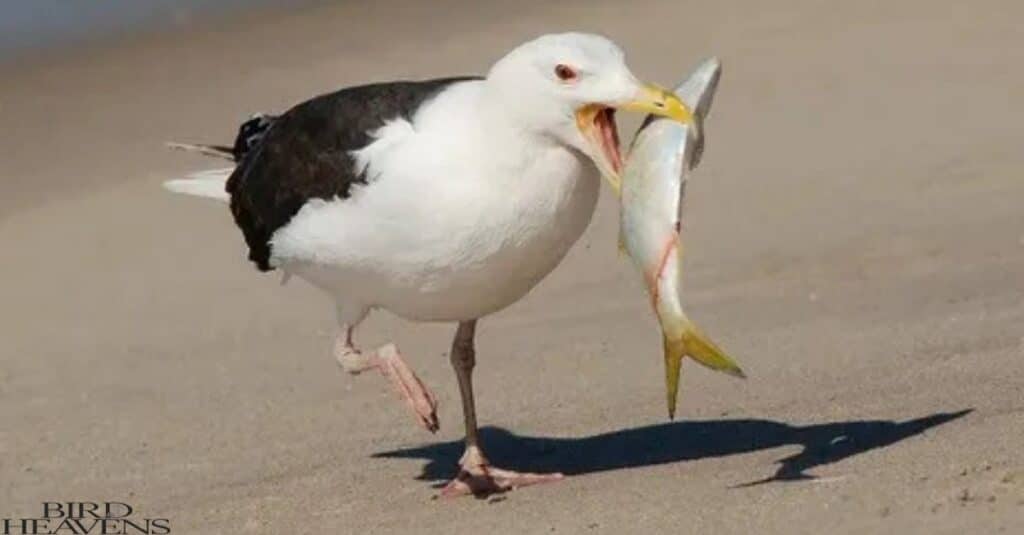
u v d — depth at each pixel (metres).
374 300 10.12
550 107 9.18
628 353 12.53
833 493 8.86
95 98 21.64
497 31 23.20
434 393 12.14
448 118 9.54
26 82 22.25
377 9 24.73
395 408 12.02
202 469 11.02
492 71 9.39
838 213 15.29
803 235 14.84
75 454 11.48
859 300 13.02
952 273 13.34
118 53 23.22
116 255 16.47
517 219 9.41
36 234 17.19
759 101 18.95
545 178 9.36
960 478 8.77
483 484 10.05
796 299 13.28
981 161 16.22
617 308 13.70
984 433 9.60
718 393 11.31
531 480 10.08
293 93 21.47
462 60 22.12
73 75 22.45
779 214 15.47
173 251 16.45
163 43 23.56
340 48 23.06
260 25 24.19
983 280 13.04
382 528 9.56
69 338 14.34
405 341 13.52
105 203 17.98
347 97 10.05
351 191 9.73
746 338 12.41
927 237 14.33
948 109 17.94
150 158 19.48
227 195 11.23
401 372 10.16
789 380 11.37
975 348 11.42
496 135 9.34
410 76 21.67
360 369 10.31
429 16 24.20
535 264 9.64
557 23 23.12
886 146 17.03
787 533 8.36
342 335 10.38
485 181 9.38
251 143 11.30
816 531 8.32
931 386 10.77
